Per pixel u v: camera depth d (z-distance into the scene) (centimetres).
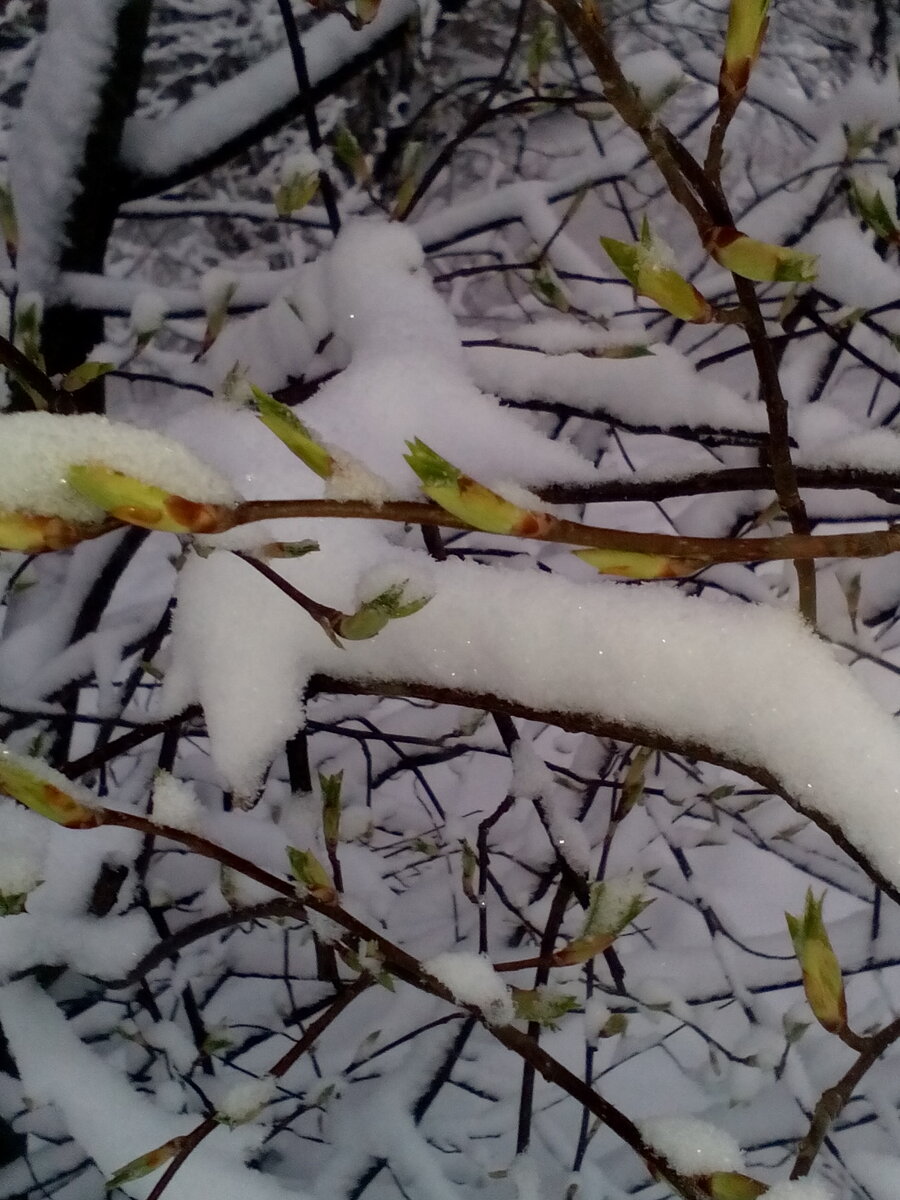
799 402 60
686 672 26
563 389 47
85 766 32
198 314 60
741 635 27
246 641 29
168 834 24
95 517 17
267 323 54
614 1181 65
